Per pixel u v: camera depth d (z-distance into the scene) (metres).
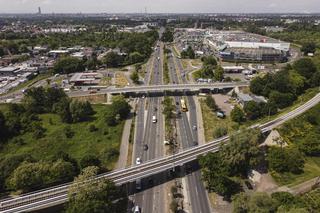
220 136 185.75
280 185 143.25
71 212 111.19
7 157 152.50
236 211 115.75
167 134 194.62
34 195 125.75
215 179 138.12
